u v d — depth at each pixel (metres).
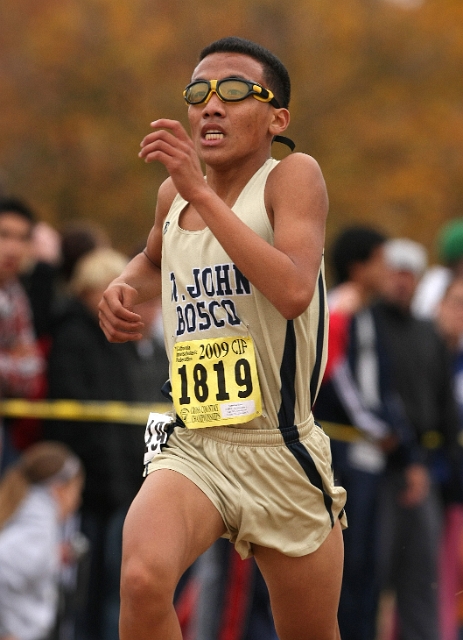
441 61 75.12
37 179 66.69
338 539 12.52
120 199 66.12
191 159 11.09
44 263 22.80
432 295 28.44
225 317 11.91
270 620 21.44
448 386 24.42
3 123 67.12
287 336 11.97
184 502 11.45
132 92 67.44
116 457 22.08
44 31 67.62
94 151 66.38
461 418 25.78
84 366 22.12
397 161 71.69
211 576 21.28
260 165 12.25
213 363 11.95
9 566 19.61
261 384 12.00
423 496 23.16
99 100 67.50
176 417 12.31
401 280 23.97
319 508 12.26
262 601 21.42
